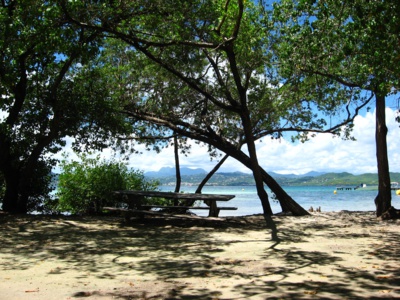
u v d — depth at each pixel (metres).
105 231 10.47
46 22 9.73
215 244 8.65
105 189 14.49
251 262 6.71
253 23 13.85
